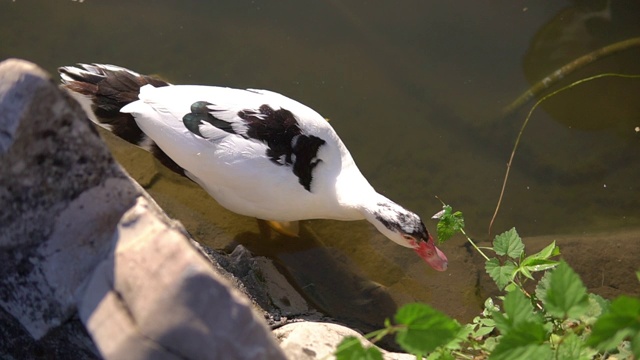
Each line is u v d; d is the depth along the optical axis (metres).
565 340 1.49
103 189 1.40
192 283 1.34
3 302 1.47
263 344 1.35
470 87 2.11
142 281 1.36
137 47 2.12
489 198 2.00
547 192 2.01
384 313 1.86
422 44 2.16
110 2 2.16
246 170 1.79
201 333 1.34
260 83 2.10
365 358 1.40
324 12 2.18
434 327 1.42
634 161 2.04
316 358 1.56
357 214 1.89
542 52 2.15
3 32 2.12
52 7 2.15
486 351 1.64
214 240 1.92
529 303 1.49
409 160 2.03
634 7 2.18
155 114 1.81
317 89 2.10
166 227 1.38
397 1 2.19
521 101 2.09
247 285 1.76
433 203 2.00
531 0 2.19
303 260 1.92
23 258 1.42
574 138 2.06
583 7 2.18
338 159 1.87
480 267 1.92
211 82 2.10
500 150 2.05
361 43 2.15
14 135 1.37
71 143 1.39
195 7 2.17
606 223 1.98
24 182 1.39
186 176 1.90
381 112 2.08
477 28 2.17
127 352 1.35
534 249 1.92
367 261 1.93
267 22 2.17
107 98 1.87
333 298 1.87
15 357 1.53
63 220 1.41
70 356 1.49
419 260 1.93
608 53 2.13
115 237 1.39
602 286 1.89
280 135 1.81
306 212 1.88
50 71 2.09
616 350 1.62
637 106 2.10
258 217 1.89
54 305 1.43
